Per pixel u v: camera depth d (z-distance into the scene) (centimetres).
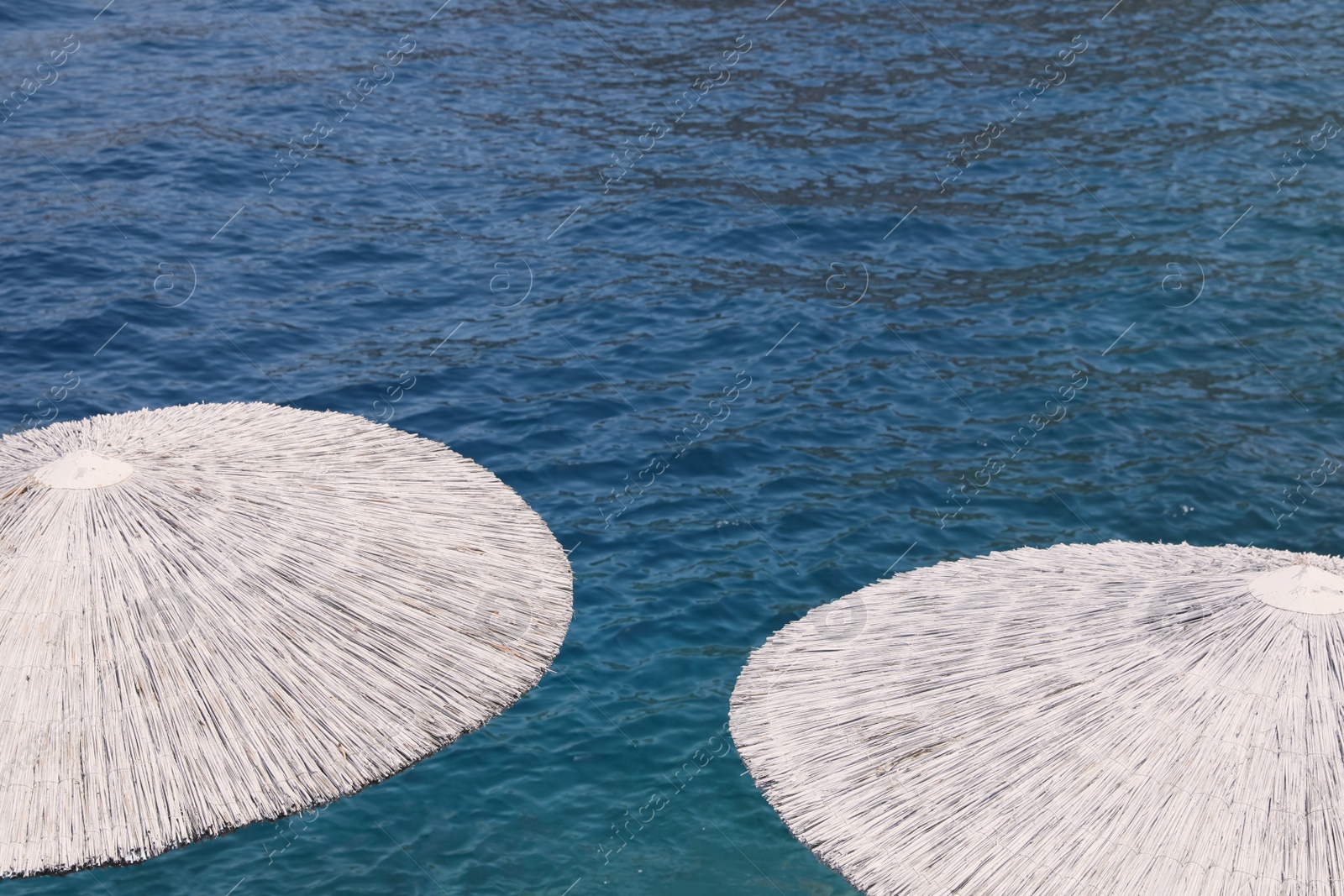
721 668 817
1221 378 1195
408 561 512
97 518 467
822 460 1063
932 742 427
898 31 2223
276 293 1344
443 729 447
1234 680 399
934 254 1454
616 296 1357
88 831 391
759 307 1333
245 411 599
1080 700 416
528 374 1205
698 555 933
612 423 1120
